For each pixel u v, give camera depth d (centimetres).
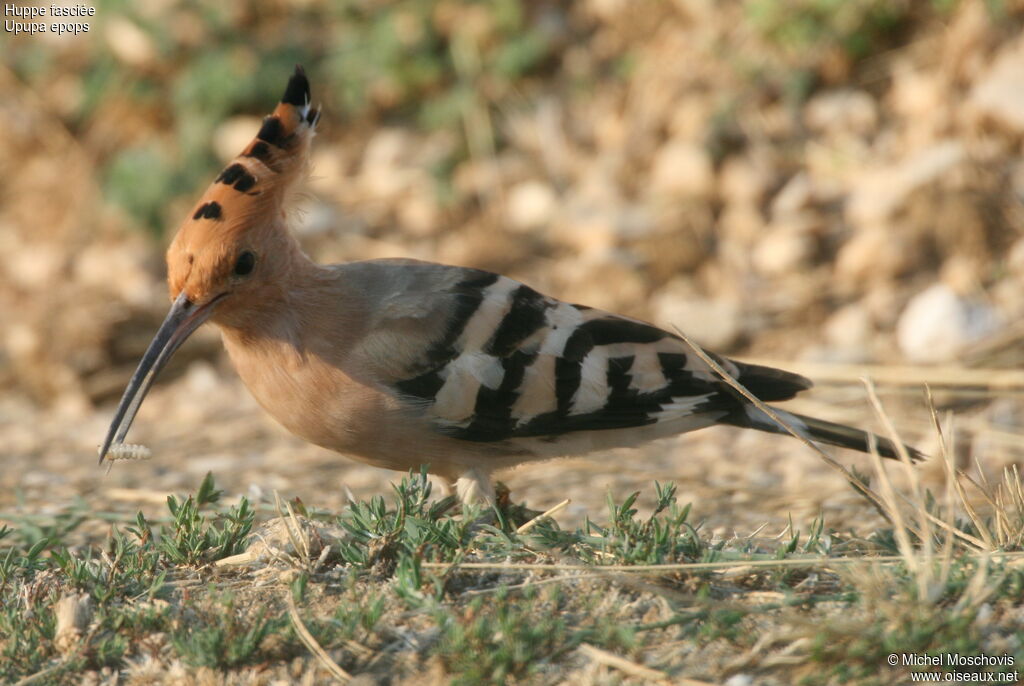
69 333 2347
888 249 2262
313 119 1313
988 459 1719
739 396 1332
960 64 2453
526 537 1151
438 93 2684
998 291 2169
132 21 2698
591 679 959
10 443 2022
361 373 1247
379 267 1312
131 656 1020
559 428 1289
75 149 2741
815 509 1545
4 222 2716
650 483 1708
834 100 2523
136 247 2538
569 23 2727
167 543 1159
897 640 950
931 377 1947
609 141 2586
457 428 1264
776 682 951
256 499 1594
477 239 2466
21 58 2862
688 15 2647
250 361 1281
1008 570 1051
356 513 1170
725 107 2520
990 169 2322
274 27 2731
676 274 2356
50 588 1121
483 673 956
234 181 1240
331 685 970
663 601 1048
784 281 2302
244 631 1015
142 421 2148
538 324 1293
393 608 1052
